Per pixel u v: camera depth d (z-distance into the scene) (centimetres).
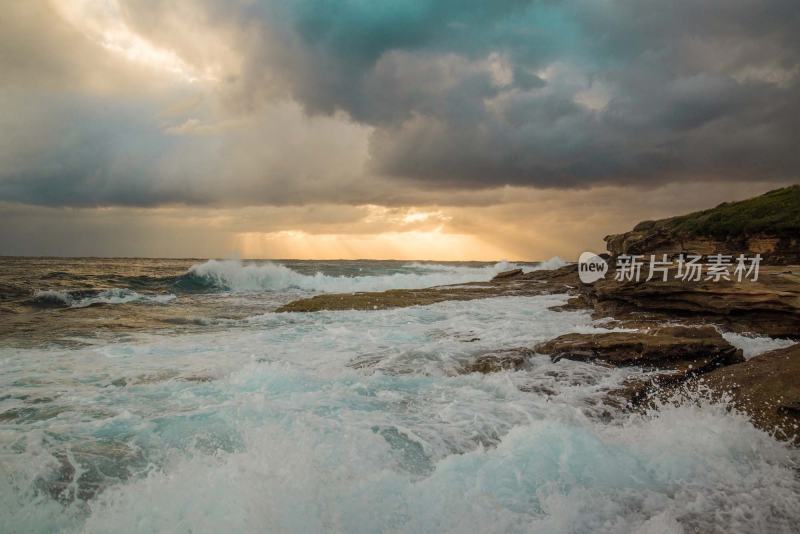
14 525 429
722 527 439
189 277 2900
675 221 2689
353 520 427
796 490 508
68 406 721
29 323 1545
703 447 593
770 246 1964
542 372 888
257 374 852
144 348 1152
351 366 966
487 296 2177
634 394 777
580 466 517
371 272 4741
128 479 503
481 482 485
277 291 2809
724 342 909
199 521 423
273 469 498
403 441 597
